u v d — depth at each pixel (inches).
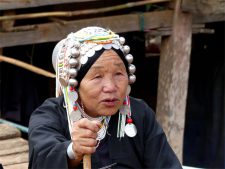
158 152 97.6
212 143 296.8
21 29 203.9
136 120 97.9
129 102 95.8
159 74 244.2
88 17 250.4
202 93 298.5
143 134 98.0
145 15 228.4
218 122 295.9
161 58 241.8
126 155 96.2
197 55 298.8
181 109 243.6
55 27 209.2
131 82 95.1
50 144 91.3
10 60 192.4
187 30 236.5
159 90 245.1
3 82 249.3
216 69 294.5
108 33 93.3
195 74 299.3
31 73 253.3
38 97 259.4
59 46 98.7
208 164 298.4
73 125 89.3
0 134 159.9
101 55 90.4
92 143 85.8
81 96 92.3
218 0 230.1
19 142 158.2
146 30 230.2
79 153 86.5
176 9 231.6
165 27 233.5
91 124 85.5
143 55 287.3
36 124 96.0
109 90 89.8
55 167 88.9
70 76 91.4
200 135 300.0
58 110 98.0
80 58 91.0
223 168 293.6
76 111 93.4
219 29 291.3
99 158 94.9
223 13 238.8
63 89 94.8
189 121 300.8
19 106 252.8
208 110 297.3
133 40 275.7
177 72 238.8
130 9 252.7
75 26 212.5
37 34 206.2
